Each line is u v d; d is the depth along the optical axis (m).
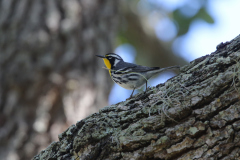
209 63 6.25
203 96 5.72
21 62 11.56
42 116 11.07
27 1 12.35
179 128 5.70
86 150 6.29
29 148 10.73
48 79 11.48
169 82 6.48
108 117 6.41
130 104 6.51
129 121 6.22
